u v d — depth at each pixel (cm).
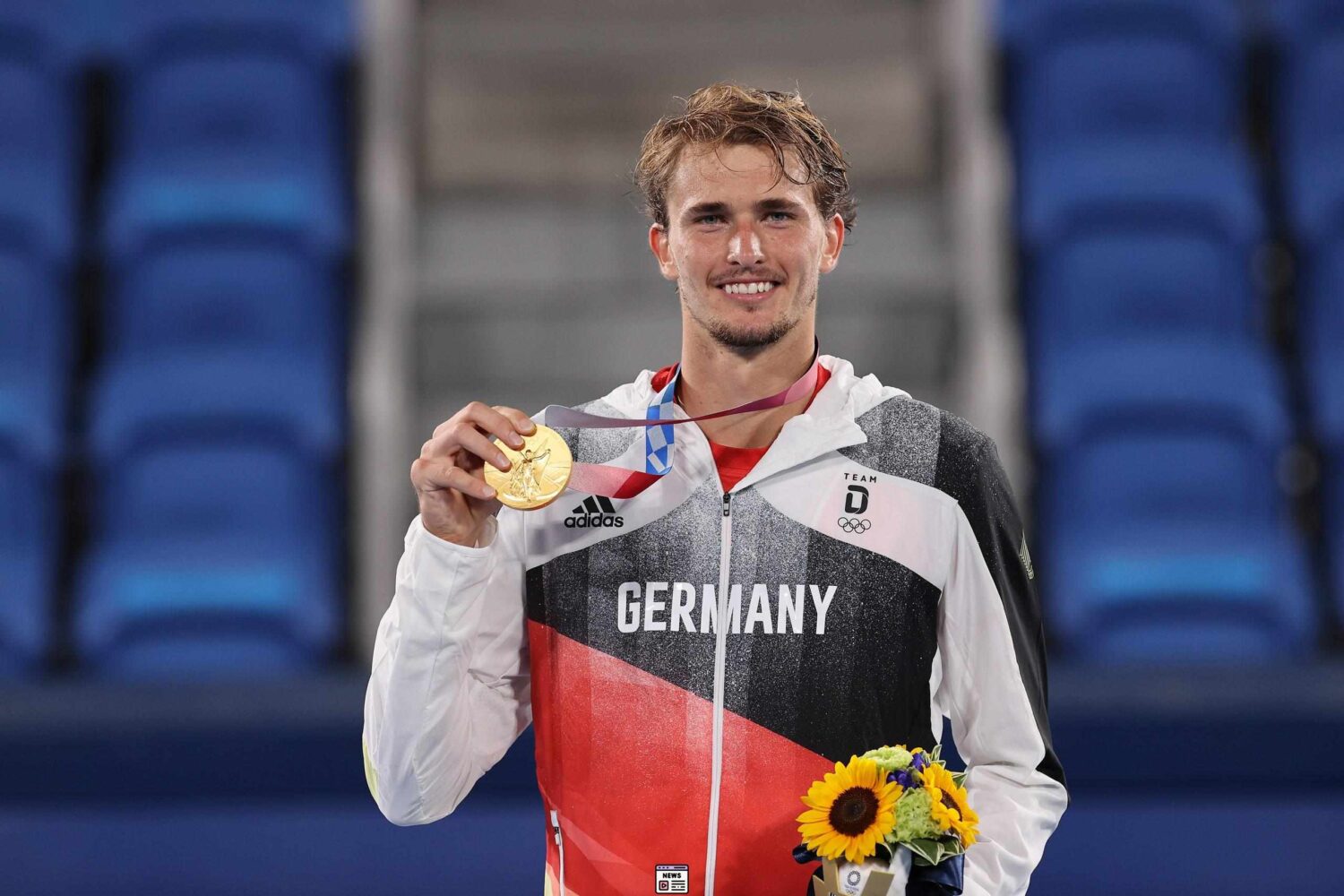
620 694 485
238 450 1395
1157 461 1396
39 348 1438
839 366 521
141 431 1410
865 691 482
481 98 1706
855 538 491
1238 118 1647
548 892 501
